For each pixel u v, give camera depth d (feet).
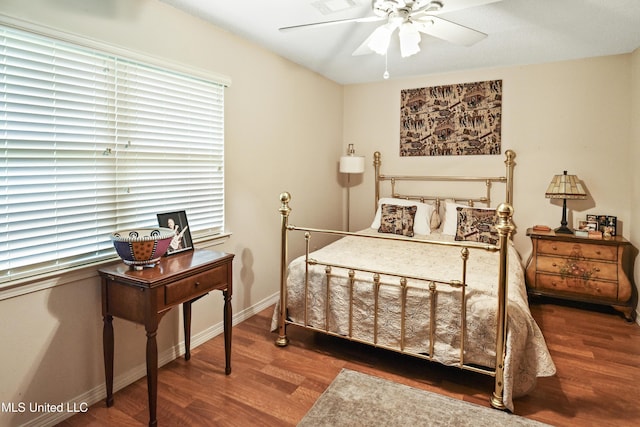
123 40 6.61
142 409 6.29
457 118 13.16
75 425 5.87
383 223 12.60
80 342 6.23
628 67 10.89
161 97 7.46
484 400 6.54
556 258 11.00
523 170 12.37
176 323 8.03
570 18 8.23
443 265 8.67
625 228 11.18
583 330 9.51
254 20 8.30
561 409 6.28
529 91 12.10
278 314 8.71
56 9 5.61
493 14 8.00
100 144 6.43
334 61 11.60
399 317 7.28
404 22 6.46
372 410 6.24
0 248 5.23
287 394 6.69
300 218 12.42
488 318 6.44
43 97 5.59
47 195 5.74
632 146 10.81
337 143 14.74
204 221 8.67
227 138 9.16
